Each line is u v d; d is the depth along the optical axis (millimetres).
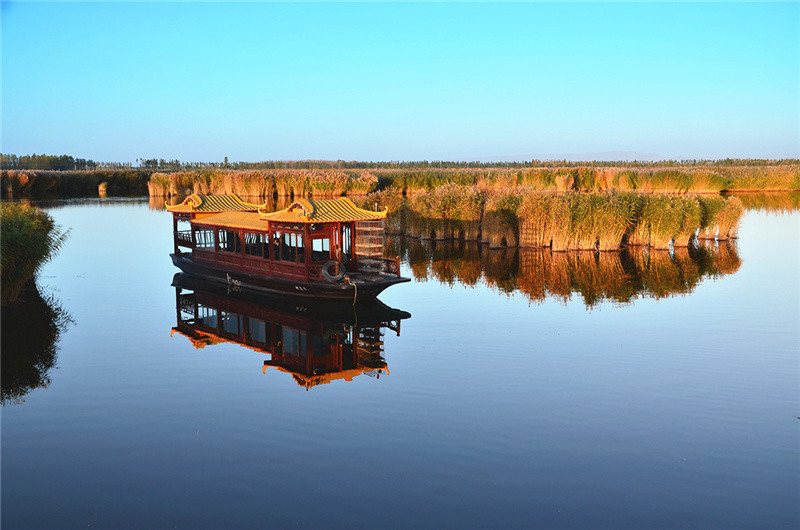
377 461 12273
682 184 75062
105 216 62312
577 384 16328
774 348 19266
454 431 13570
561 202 40094
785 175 87312
